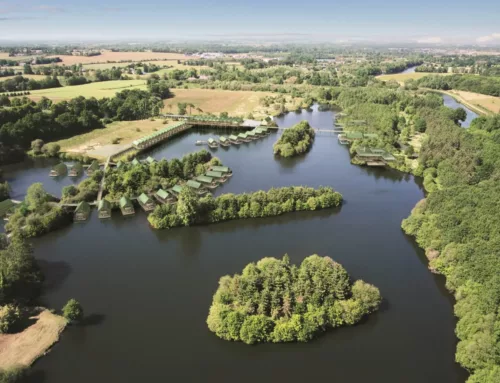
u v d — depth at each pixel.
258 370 98.50
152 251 149.62
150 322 112.88
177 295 124.56
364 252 149.12
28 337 105.56
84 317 114.19
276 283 117.31
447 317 115.81
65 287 127.44
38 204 170.25
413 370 98.50
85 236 159.38
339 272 120.38
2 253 126.00
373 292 117.50
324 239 158.38
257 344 105.44
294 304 112.12
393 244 154.75
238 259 144.88
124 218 173.12
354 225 169.38
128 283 130.25
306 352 103.62
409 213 181.00
